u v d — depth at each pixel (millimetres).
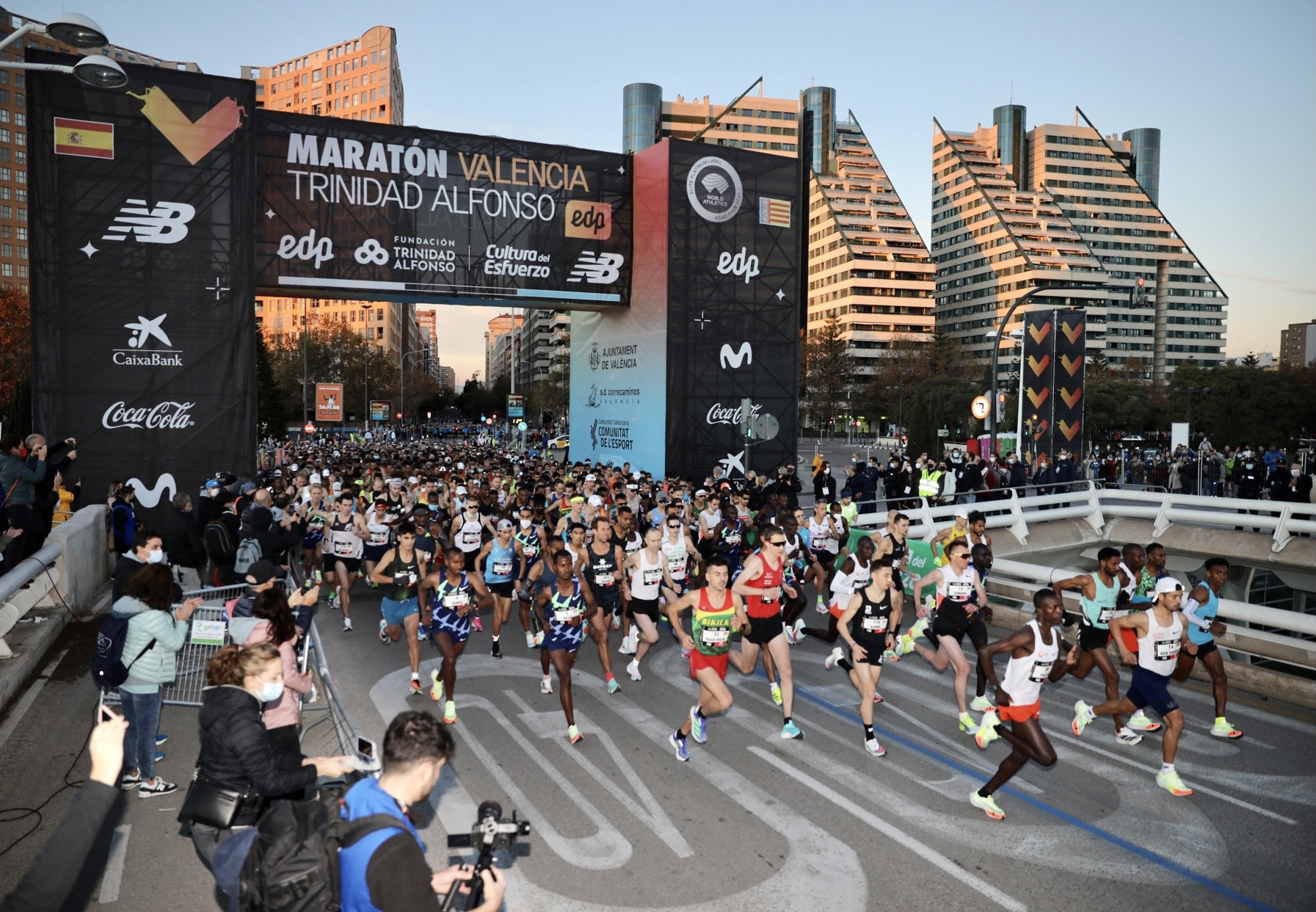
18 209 127312
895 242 143250
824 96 149750
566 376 103750
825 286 148250
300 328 125062
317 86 147375
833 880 5566
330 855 3262
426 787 3211
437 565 8633
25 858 5699
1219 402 63562
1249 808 6789
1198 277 170625
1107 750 8102
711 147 26797
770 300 27906
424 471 22859
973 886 5527
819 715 9000
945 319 166125
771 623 8352
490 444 76688
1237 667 10250
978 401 31719
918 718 8930
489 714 8844
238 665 4324
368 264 23891
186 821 4227
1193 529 20109
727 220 27172
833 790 7023
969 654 11875
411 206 24359
